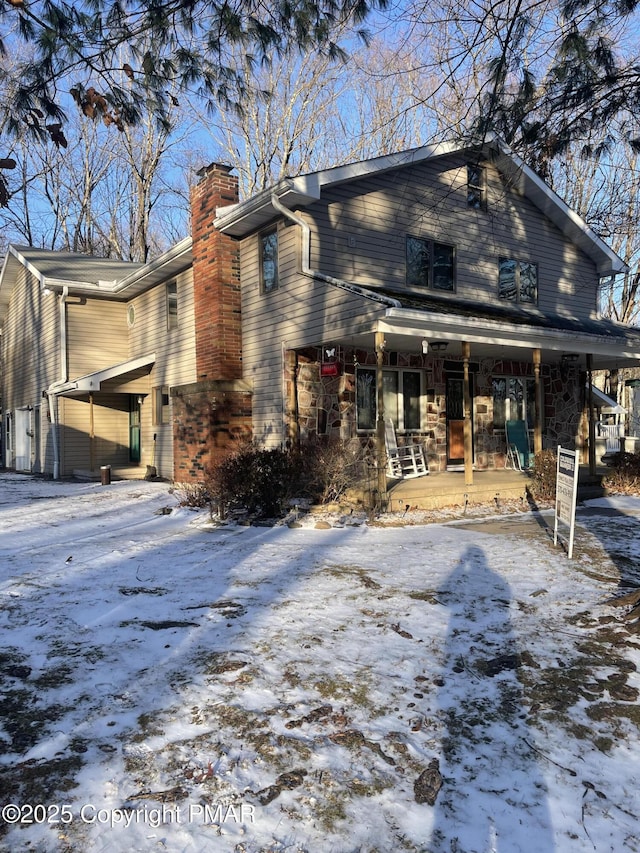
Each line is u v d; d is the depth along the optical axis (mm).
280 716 3318
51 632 4562
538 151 7516
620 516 9492
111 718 3305
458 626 4609
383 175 11211
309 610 4934
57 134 4734
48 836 2418
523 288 13539
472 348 11906
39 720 3289
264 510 9039
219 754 2973
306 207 10250
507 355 13305
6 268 21031
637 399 28422
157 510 10359
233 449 10992
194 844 2383
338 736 3133
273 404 11195
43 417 18562
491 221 12930
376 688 3643
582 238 14352
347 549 7070
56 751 2996
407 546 7223
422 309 8797
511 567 6234
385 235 11258
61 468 17078
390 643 4293
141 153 28469
